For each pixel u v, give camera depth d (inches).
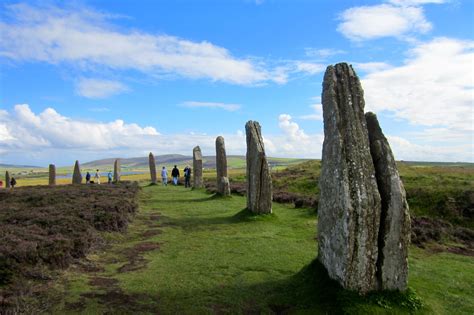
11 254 436.5
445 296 420.5
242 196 1296.8
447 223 773.3
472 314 379.9
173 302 396.2
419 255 592.4
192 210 995.3
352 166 395.9
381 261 389.7
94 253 555.5
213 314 375.2
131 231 727.1
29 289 393.1
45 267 448.5
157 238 673.6
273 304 399.5
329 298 389.4
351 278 382.0
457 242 681.0
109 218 703.7
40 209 775.7
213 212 959.6
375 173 409.1
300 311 380.5
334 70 453.4
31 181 3708.2
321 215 450.0
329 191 426.0
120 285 434.3
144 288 429.1
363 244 380.8
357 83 435.8
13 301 359.3
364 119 422.0
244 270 496.7
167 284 443.5
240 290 430.6
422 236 676.7
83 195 1057.5
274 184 1512.1
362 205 380.8
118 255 560.4
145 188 1723.7
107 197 1014.4
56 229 590.2
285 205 1080.8
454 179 1120.2
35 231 563.8
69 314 355.6
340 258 392.8
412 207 919.7
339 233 395.2
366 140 410.3
